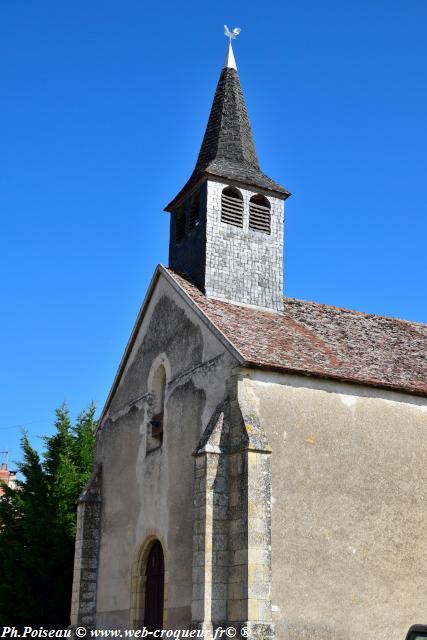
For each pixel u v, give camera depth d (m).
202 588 15.53
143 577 19.91
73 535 26.64
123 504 21.67
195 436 18.44
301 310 22.88
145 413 21.61
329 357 19.00
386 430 18.39
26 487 28.48
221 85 25.69
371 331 22.94
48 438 29.64
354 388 18.31
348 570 16.70
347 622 16.27
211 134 24.59
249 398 16.86
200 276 21.69
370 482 17.72
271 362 17.19
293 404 17.33
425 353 22.27
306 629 15.72
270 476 16.14
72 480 28.00
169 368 20.67
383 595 16.94
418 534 17.94
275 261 22.72
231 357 17.50
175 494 18.80
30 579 25.89
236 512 15.91
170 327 21.22
